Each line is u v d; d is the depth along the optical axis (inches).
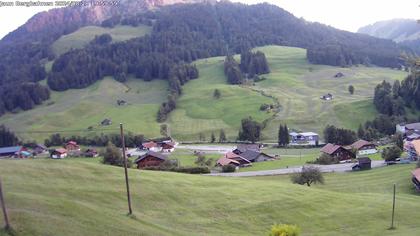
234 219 1984.5
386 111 7007.9
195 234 1695.4
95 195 1956.2
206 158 5196.9
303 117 7268.7
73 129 7800.2
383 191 3075.8
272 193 2391.7
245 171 4183.1
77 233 1289.4
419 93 7047.2
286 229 1529.3
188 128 7509.8
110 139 6820.9
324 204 2294.5
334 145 4911.4
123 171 2498.8
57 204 1496.1
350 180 3494.1
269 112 7642.7
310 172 3262.8
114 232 1398.9
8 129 7253.9
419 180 2962.6
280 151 5718.5
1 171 2100.1
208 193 2288.4
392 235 1850.4
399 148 4557.1
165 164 4210.1
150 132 7332.7
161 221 1809.8
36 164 2340.1
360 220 2097.7
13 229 1179.3
